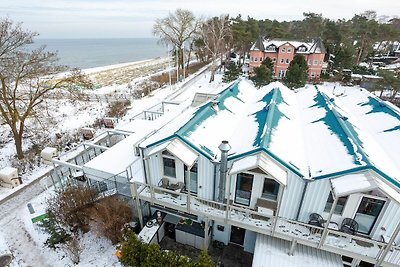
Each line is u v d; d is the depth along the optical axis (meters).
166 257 10.59
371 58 63.12
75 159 18.66
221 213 12.26
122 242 12.16
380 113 17.16
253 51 53.78
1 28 17.69
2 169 19.27
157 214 14.16
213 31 52.97
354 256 10.31
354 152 11.12
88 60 133.75
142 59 137.62
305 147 13.41
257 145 11.80
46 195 17.72
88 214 14.02
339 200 10.73
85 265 12.69
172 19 56.66
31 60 19.56
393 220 10.15
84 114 33.75
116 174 15.01
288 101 19.73
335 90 42.94
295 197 11.37
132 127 21.73
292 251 11.23
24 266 12.74
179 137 12.16
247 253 13.68
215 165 11.95
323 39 60.62
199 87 47.47
